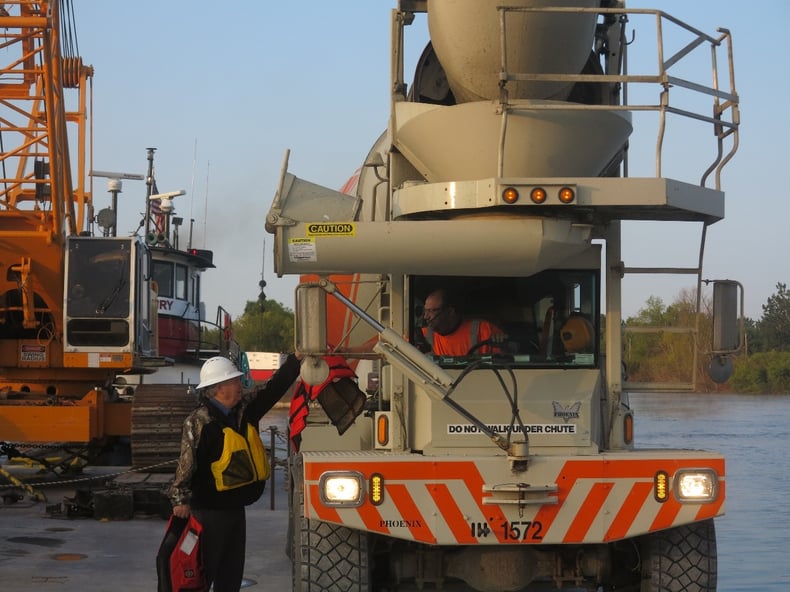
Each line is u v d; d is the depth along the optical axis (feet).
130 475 48.42
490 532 22.93
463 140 24.76
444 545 23.72
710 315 25.77
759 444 66.74
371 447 25.75
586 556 24.76
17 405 50.49
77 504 42.14
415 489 22.89
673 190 23.25
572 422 24.29
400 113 25.90
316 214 25.94
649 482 23.25
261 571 30.94
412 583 25.43
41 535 37.45
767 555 32.91
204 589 22.59
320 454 23.43
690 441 68.64
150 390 50.34
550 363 25.13
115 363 51.24
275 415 112.06
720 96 24.61
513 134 24.48
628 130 25.40
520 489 22.79
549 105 24.11
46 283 52.90
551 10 24.27
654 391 25.99
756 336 195.21
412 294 25.32
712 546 24.02
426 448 23.81
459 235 23.22
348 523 22.65
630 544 25.13
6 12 54.49
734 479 51.39
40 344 52.80
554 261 24.13
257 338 172.24
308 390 27.40
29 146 54.95
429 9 26.14
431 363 23.31
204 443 22.77
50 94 53.52
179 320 70.59
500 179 22.86
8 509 44.65
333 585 23.31
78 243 51.49
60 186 53.98
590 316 25.46
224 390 23.07
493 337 25.22
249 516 41.78
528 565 24.26
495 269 23.86
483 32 24.98
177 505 22.41
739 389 170.50
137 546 35.22
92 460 54.49
